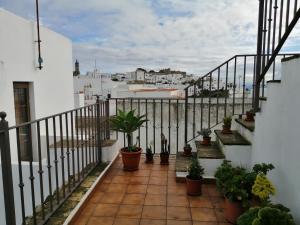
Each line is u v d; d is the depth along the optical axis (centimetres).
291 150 192
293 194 188
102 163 379
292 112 190
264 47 277
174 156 434
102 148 382
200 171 292
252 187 211
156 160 416
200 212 251
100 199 279
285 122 203
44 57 487
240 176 235
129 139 376
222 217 242
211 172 319
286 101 201
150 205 265
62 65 571
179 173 326
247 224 179
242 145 305
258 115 272
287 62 199
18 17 405
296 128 184
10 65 388
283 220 166
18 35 407
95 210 254
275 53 237
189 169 296
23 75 421
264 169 225
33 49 448
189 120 553
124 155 361
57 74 545
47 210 239
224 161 283
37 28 450
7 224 174
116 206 263
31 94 452
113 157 398
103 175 332
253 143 292
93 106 353
